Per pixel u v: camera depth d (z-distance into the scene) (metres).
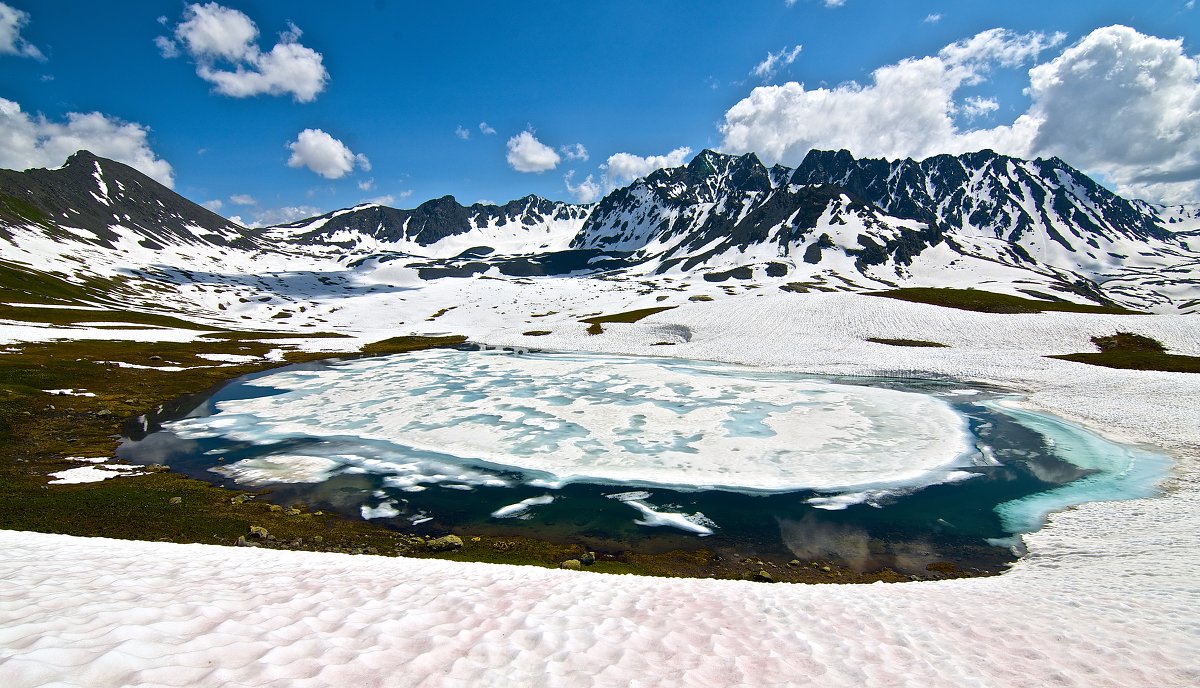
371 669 5.64
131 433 35.53
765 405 42.31
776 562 19.33
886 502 24.45
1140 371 48.47
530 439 34.06
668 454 31.02
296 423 38.19
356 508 24.11
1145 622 9.53
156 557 11.43
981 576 17.91
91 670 4.59
